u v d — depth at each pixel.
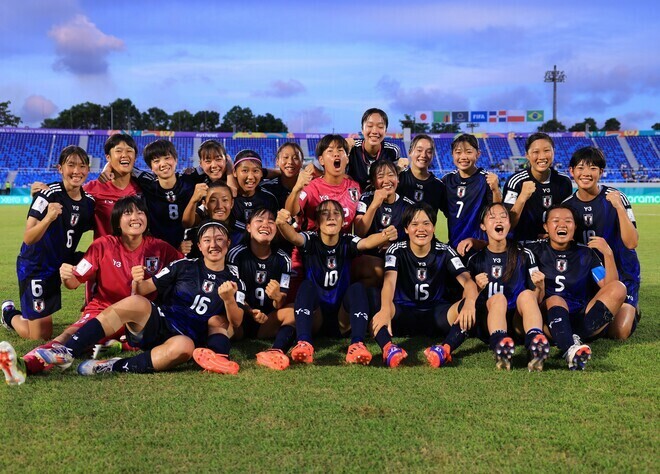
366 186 6.18
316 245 4.80
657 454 2.64
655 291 7.38
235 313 4.22
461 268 4.69
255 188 5.71
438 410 3.16
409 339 4.96
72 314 6.22
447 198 6.00
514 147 49.25
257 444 2.74
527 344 3.94
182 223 5.59
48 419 3.04
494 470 2.50
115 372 3.88
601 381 3.67
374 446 2.72
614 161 46.66
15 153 43.69
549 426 2.94
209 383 3.65
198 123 76.25
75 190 5.07
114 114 75.19
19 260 4.98
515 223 5.35
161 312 4.20
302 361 4.15
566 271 4.73
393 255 4.82
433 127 73.00
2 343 3.54
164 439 2.79
